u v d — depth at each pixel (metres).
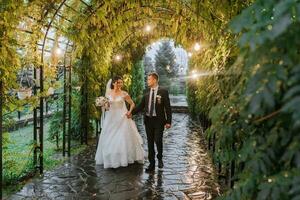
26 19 5.30
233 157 2.50
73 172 6.12
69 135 7.49
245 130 2.18
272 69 1.44
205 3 4.75
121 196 4.88
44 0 5.41
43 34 5.71
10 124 5.43
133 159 6.71
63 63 7.52
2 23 4.47
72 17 6.85
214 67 4.59
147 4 7.18
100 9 6.87
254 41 1.42
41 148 6.02
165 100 6.23
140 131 11.52
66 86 7.59
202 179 5.73
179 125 12.95
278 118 1.69
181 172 6.16
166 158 7.30
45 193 4.98
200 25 5.93
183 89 29.45
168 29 10.77
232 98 2.04
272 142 1.74
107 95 6.66
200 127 12.21
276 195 1.53
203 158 7.34
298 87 1.29
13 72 4.98
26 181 5.55
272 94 1.39
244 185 1.83
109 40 8.41
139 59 14.69
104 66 8.85
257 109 1.56
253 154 1.84
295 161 1.50
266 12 1.56
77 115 8.91
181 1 6.11
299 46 1.47
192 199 4.77
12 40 4.69
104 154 6.44
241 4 3.92
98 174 6.01
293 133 1.60
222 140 2.21
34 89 5.86
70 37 6.78
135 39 11.62
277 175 1.60
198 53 7.97
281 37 1.45
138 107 6.56
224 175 5.66
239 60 1.72
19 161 6.54
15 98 5.34
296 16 1.34
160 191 5.11
